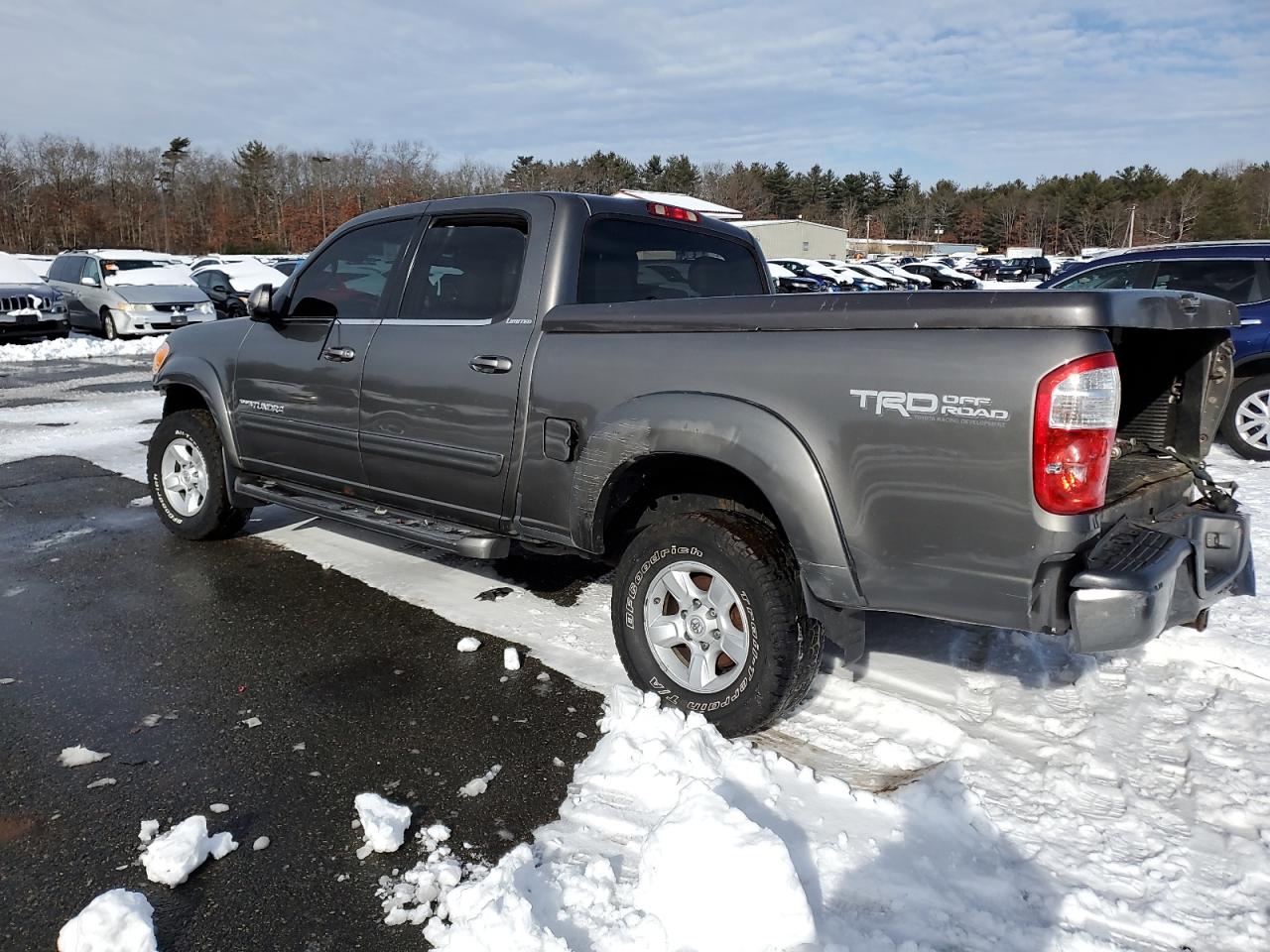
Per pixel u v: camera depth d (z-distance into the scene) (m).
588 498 3.39
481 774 3.00
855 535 2.84
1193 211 89.44
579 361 3.42
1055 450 2.49
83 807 2.79
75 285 17.69
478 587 4.72
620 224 3.87
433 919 2.32
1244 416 7.50
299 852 2.60
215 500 5.16
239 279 20.14
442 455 3.90
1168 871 2.53
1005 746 3.17
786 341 2.94
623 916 2.28
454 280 3.98
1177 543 2.76
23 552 5.19
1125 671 3.71
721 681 3.21
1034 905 2.39
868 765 3.06
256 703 3.46
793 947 2.18
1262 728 3.25
